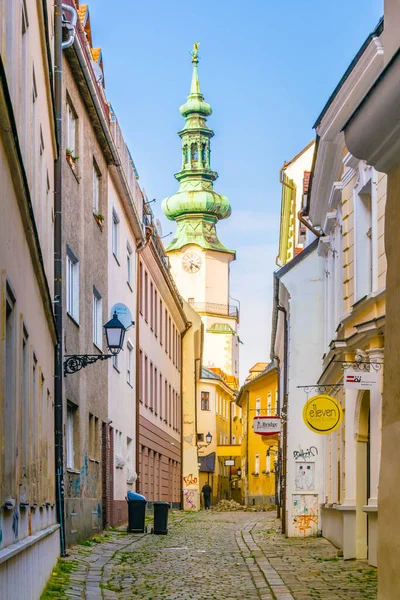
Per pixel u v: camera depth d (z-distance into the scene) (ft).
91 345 86.28
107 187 98.48
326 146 73.20
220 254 390.63
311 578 55.06
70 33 72.54
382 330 59.21
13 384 33.22
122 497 110.42
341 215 73.77
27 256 39.32
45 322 53.42
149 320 143.33
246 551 74.74
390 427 25.05
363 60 59.57
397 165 25.18
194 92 406.62
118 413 107.96
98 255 91.91
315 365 94.73
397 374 24.64
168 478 169.89
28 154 42.75
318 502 93.76
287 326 114.73
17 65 35.47
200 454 280.31
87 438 82.43
